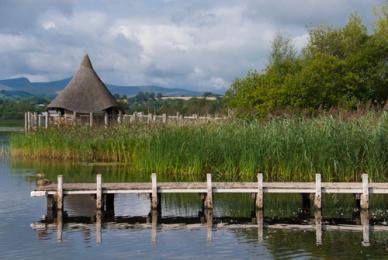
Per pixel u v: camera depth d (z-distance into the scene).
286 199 26.91
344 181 27.53
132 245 18.64
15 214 23.53
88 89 54.84
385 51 50.12
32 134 45.25
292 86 42.78
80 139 41.72
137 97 131.00
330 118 29.17
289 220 22.52
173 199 27.11
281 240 19.22
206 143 30.75
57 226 21.47
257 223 22.03
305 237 19.66
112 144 40.19
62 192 23.78
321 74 44.12
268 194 28.19
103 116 54.12
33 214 23.55
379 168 27.23
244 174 28.81
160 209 24.75
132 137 39.53
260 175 23.88
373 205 25.31
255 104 43.97
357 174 27.59
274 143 28.41
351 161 27.31
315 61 44.66
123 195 28.62
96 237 19.75
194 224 21.91
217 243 18.84
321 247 18.23
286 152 28.17
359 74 46.69
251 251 17.77
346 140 27.55
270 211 24.25
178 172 31.62
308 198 25.02
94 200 26.59
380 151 27.12
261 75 48.19
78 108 53.28
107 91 56.22
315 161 27.81
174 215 23.52
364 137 27.53
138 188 24.27
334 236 19.80
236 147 29.53
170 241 19.14
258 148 28.62
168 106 67.75
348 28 53.56
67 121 48.03
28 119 52.09
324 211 24.16
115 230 20.84
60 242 19.05
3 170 36.91
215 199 26.92
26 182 31.84
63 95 53.91
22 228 21.06
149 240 19.30
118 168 37.19
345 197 27.17
